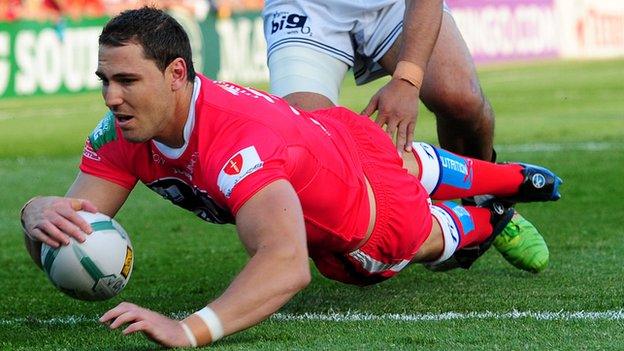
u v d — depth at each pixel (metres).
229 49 70.25
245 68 71.38
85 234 12.17
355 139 14.27
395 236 14.17
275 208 11.50
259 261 11.29
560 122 47.59
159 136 12.37
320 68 17.66
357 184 13.55
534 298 15.41
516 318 13.79
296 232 11.45
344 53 18.00
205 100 12.22
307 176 12.72
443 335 12.59
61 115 57.38
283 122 12.43
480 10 84.44
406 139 15.17
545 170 16.88
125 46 11.70
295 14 18.00
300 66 17.55
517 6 86.94
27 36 64.94
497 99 60.81
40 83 65.88
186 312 15.75
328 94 17.52
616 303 14.81
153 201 28.69
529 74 76.56
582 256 19.39
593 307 14.58
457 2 82.62
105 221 12.48
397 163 14.59
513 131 44.59
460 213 15.93
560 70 79.00
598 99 58.66
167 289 17.77
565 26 90.81
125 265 12.50
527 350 11.67
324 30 17.86
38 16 65.75
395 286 16.92
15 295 17.59
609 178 30.47
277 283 11.23
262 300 11.23
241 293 11.26
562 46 90.56
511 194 16.77
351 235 13.68
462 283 16.97
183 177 12.84
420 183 14.95
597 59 88.81
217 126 12.12
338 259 14.38
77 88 67.38
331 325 13.55
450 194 16.23
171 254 21.44
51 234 12.09
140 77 11.74
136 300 16.78
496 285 16.67
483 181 16.48
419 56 15.49
